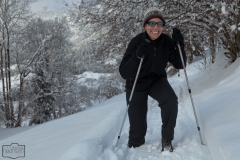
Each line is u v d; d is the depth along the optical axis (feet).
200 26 19.33
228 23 16.49
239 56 18.60
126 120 12.95
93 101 81.41
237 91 10.87
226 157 5.77
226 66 20.34
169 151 8.11
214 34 18.93
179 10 18.40
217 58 25.57
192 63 47.98
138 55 7.63
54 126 15.35
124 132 10.77
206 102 11.75
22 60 55.16
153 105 16.94
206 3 17.24
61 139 10.80
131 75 8.35
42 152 9.24
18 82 60.39
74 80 66.74
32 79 57.26
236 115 8.12
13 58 55.88
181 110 13.50
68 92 65.21
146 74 8.35
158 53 8.11
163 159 7.72
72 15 22.74
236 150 5.80
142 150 8.67
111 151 8.02
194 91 18.81
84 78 68.23
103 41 22.68
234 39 18.11
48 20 61.16
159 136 10.12
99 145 8.41
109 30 21.21
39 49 53.83
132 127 8.80
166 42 8.37
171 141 8.45
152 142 9.39
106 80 62.03
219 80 17.95
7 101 54.29
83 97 68.23
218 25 17.65
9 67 55.16
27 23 54.90
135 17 19.07
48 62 62.75
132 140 8.91
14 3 50.75
